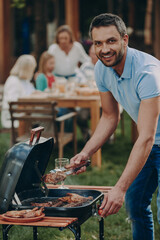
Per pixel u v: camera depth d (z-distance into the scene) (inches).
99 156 246.1
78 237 101.0
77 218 99.7
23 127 262.8
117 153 277.6
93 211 106.4
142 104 105.7
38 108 249.1
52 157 259.4
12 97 268.7
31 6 523.8
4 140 314.2
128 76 108.9
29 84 279.4
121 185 102.0
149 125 104.2
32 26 526.3
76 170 114.7
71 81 304.0
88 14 552.1
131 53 109.0
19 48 526.6
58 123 283.3
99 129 125.5
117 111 126.5
